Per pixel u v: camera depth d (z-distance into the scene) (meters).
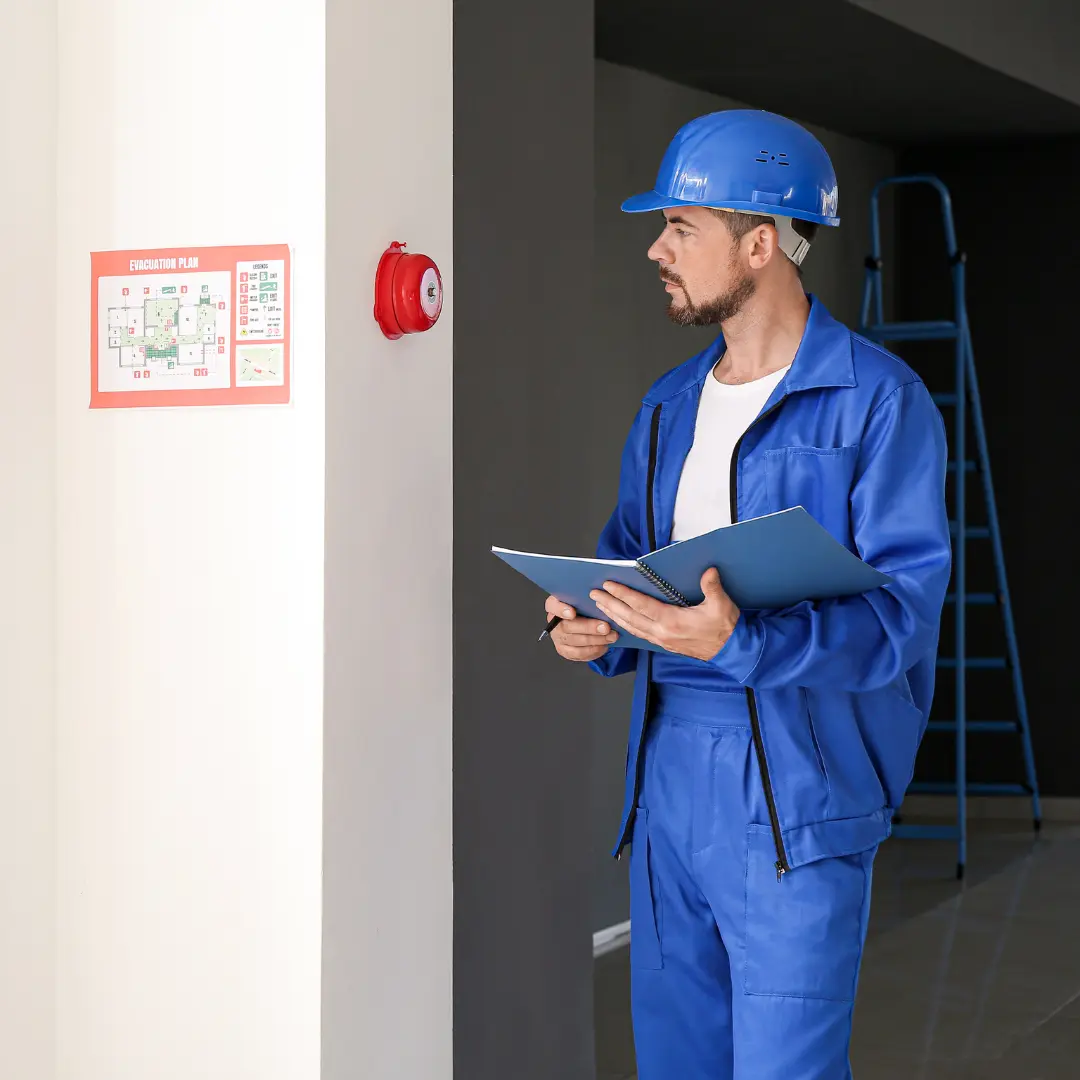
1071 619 6.41
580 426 3.04
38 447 2.03
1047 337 6.45
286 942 1.98
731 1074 2.17
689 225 2.05
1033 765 6.27
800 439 2.01
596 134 4.82
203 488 2.00
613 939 4.71
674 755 2.08
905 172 6.68
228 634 2.00
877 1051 3.55
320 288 1.95
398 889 2.16
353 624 2.03
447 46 2.29
